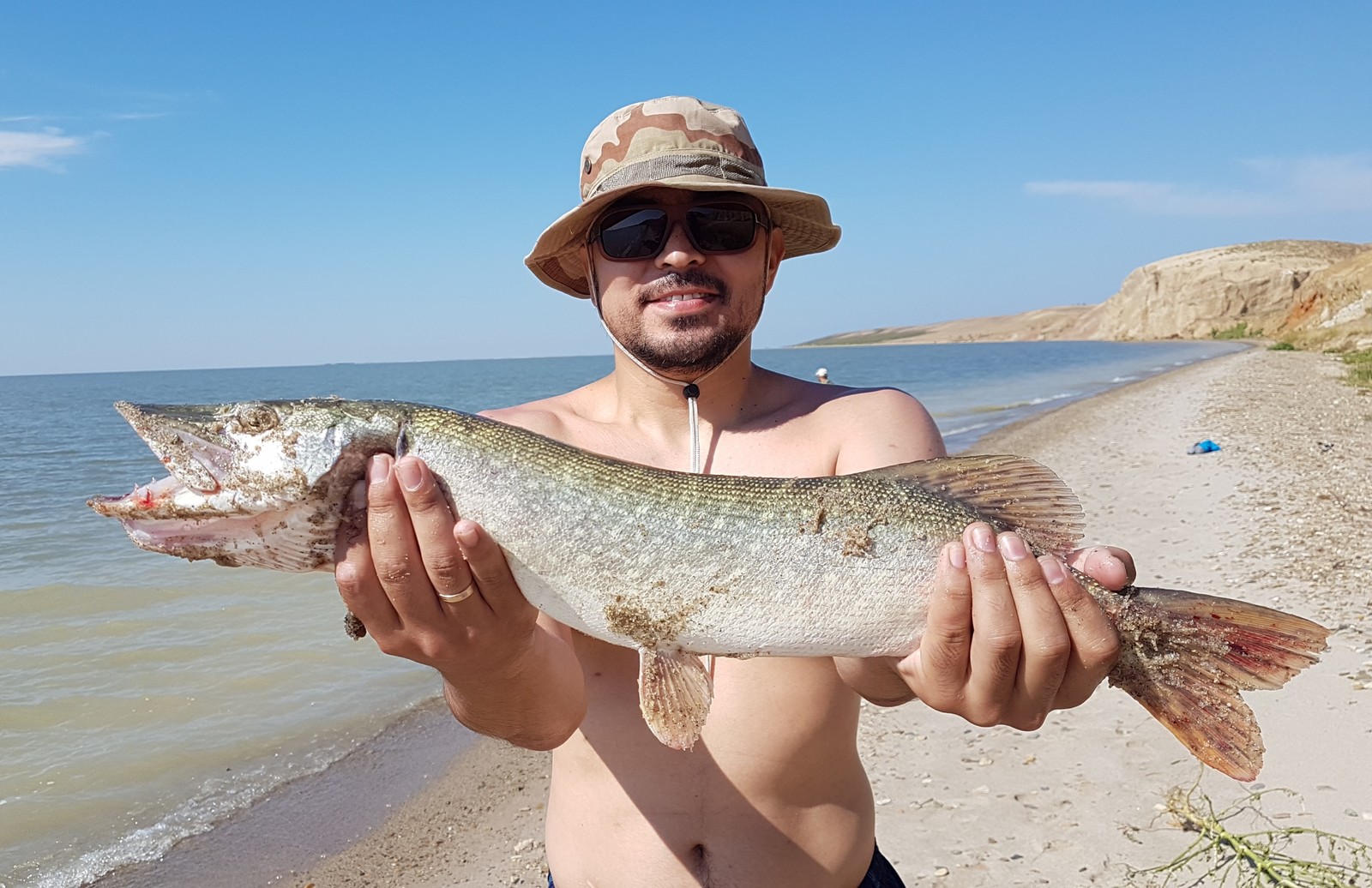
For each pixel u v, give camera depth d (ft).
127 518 2.15
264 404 2.13
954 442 20.03
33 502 15.20
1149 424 19.69
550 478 2.08
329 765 5.49
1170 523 9.37
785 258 2.92
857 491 2.10
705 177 2.17
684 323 2.22
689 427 2.38
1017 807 4.29
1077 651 1.78
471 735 5.92
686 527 2.07
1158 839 3.90
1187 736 1.99
